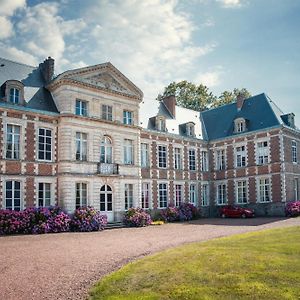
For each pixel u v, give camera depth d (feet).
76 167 75.56
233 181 106.42
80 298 23.00
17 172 68.80
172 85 172.04
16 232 63.10
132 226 78.54
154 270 27.50
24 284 26.35
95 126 80.28
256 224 71.15
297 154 102.17
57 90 78.07
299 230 46.14
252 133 101.65
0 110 67.77
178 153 105.40
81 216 69.72
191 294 21.44
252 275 24.32
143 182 93.66
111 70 84.74
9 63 78.48
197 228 67.31
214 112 122.21
